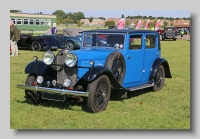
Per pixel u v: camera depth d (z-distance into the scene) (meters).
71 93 5.39
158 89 7.93
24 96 6.88
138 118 5.46
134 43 6.90
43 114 5.57
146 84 7.49
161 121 5.36
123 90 6.46
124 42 6.60
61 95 5.57
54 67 5.85
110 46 6.73
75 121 5.21
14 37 15.67
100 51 6.36
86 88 5.89
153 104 6.48
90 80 5.40
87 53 5.97
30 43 19.41
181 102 6.70
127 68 6.66
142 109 6.05
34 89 5.71
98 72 5.49
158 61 7.77
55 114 5.58
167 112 5.91
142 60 7.23
